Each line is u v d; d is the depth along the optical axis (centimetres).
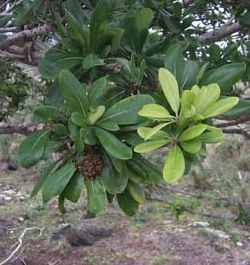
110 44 88
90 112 77
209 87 65
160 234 370
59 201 89
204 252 348
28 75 186
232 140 530
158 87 81
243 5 134
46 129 83
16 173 512
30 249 348
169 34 124
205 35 144
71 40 89
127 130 77
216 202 396
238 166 493
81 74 90
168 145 66
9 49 143
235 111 80
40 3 117
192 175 441
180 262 337
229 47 127
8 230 376
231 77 82
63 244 354
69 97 78
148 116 65
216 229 376
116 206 416
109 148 75
